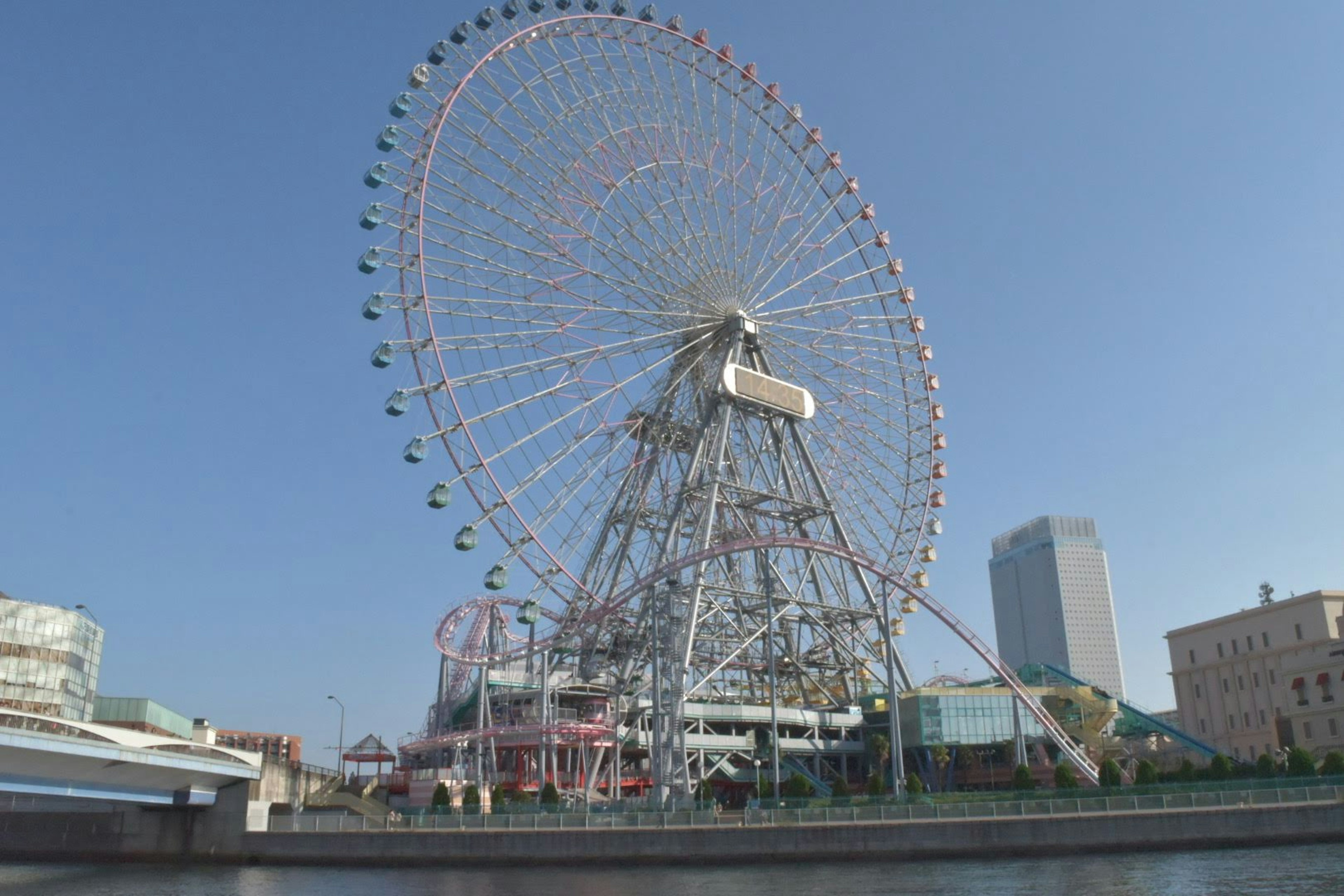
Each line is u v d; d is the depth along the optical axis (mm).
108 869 85438
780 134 119562
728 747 118625
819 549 104062
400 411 94438
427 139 96000
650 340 109500
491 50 98188
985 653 108562
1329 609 135875
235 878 75812
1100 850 73688
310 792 110250
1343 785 79812
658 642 101125
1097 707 129250
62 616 149500
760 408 114625
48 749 72688
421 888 65625
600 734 110250
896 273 125750
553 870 75375
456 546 94625
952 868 68438
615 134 104375
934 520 123875
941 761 123625
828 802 84312
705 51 113625
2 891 69125
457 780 110250
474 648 138250
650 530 115875
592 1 108562
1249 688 144375
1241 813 75188
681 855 75312
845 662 131125
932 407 126062
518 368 99438
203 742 137875
